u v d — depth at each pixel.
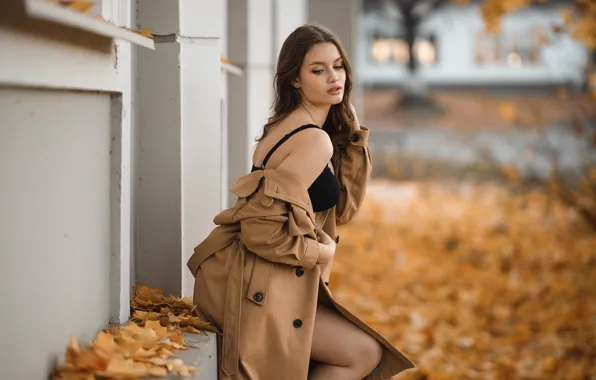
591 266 9.29
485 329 6.75
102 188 3.30
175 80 4.17
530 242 10.80
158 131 4.20
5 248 2.46
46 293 2.76
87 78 2.96
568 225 12.00
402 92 40.25
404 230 12.25
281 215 3.31
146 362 2.98
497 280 8.58
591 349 6.16
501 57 44.47
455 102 41.09
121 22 3.61
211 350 3.31
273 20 7.52
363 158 3.81
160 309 3.82
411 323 6.84
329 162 3.70
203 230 4.34
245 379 3.30
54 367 2.83
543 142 17.41
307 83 3.55
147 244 4.23
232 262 3.43
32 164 2.62
